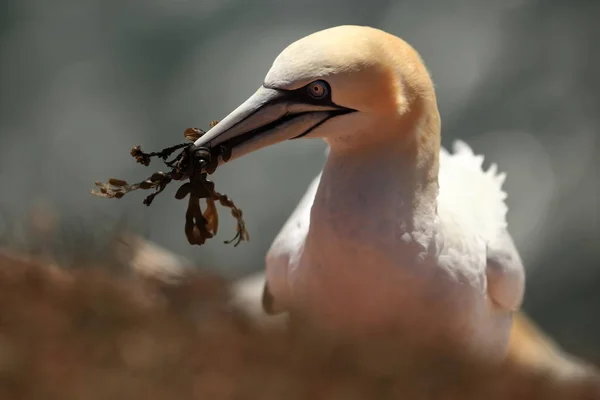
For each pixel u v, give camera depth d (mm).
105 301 9984
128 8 41219
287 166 34844
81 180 36000
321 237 11211
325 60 10438
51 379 8258
